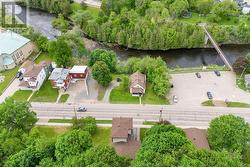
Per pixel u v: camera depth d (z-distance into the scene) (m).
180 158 49.84
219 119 81.38
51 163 55.88
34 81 108.81
